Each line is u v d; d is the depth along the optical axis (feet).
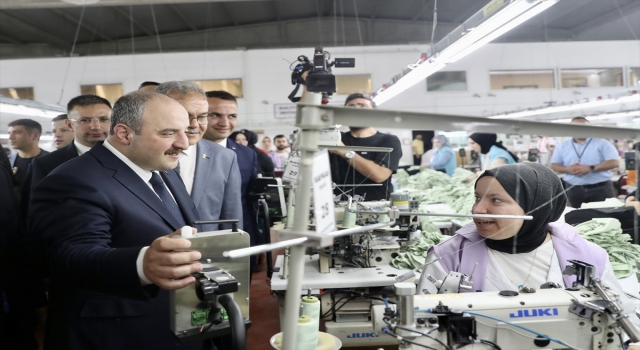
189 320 3.54
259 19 40.11
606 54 29.58
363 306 7.48
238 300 4.00
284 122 34.04
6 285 7.61
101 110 8.36
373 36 38.50
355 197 8.24
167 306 4.79
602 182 9.37
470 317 3.48
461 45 12.39
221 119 9.46
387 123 2.61
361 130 8.39
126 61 33.45
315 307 4.71
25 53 41.32
